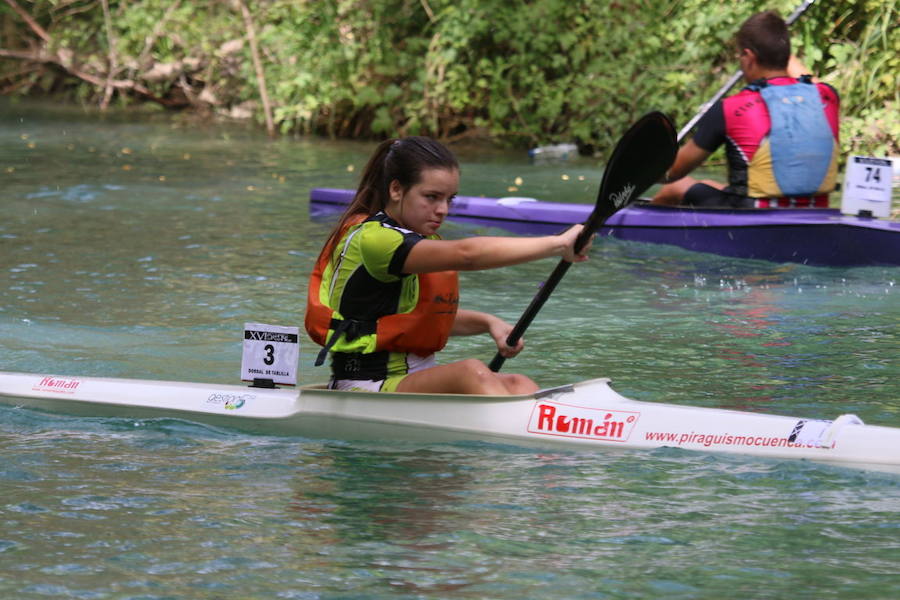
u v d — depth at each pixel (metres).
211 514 11.58
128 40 57.88
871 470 12.45
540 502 11.84
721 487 12.18
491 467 12.94
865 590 9.76
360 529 11.15
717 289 22.77
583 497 11.97
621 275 24.11
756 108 25.62
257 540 10.90
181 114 55.81
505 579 9.99
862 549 10.62
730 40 42.66
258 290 22.48
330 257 14.19
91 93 60.59
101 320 20.19
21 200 32.56
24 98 60.88
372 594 9.70
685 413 13.42
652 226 27.17
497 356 14.48
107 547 10.74
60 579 10.02
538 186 36.03
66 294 22.08
